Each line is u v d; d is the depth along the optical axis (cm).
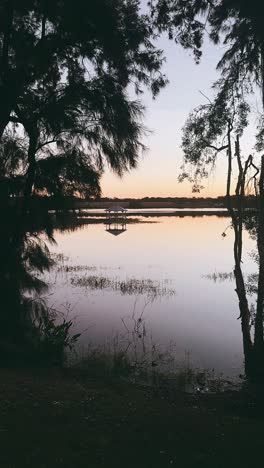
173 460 575
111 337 1513
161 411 800
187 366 1237
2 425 623
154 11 1221
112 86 1398
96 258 3947
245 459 600
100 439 619
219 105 1375
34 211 1440
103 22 1300
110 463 550
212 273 3075
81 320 1741
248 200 1410
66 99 1367
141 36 1373
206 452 612
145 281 2705
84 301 2111
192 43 1239
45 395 795
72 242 5650
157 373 1167
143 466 550
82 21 1280
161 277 2884
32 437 598
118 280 2728
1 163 1443
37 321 1594
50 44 1312
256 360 1216
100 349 1348
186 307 2027
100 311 1911
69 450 574
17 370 1016
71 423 667
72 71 1409
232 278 2858
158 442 633
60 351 1234
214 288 2516
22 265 1505
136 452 591
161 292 2378
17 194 1434
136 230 7612
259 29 1052
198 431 699
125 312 1908
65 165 1407
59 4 1274
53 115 1351
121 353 1294
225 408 928
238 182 1405
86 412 725
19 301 1495
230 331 1638
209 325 1717
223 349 1417
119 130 1412
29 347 1223
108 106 1391
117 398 859
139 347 1402
